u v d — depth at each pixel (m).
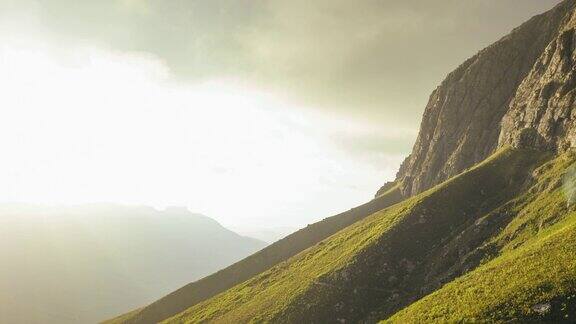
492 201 126.50
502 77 198.88
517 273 63.97
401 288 107.00
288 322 109.69
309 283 123.00
